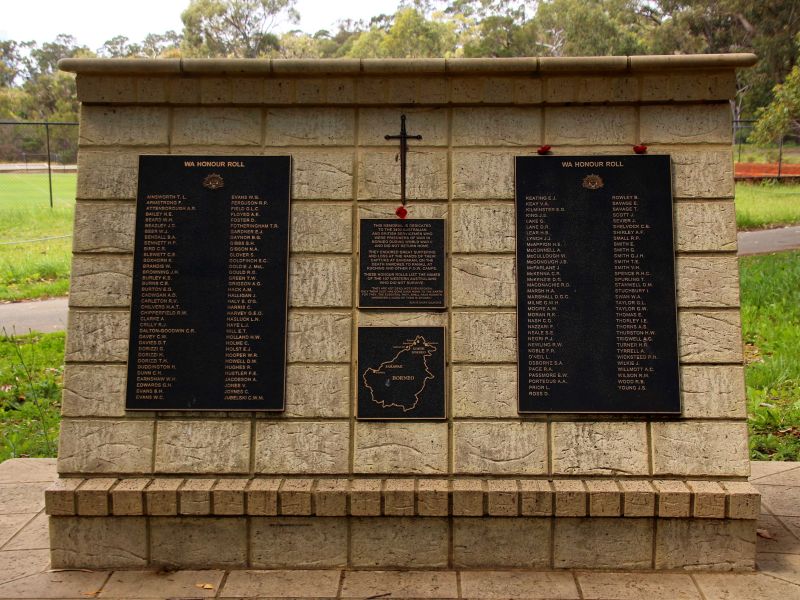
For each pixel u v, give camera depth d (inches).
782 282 514.9
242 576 179.2
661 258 186.5
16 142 1470.2
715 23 1270.9
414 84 190.1
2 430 311.1
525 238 188.2
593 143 190.1
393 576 178.9
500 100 189.8
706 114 188.5
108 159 191.8
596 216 188.1
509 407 185.2
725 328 184.7
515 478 183.9
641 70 186.1
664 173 187.9
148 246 189.5
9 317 502.0
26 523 214.7
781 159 949.2
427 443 185.2
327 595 170.1
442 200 190.5
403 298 188.2
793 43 1095.6
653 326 185.3
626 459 183.2
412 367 186.7
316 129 192.2
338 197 191.0
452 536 181.8
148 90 190.9
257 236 189.8
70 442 186.2
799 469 259.6
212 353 187.3
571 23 1392.7
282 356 187.2
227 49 1940.2
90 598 168.7
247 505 179.5
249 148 192.5
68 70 187.6
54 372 385.1
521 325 186.4
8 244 713.6
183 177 190.9
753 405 323.6
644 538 180.4
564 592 170.9
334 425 186.2
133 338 187.3
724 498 176.7
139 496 180.2
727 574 179.0
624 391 184.1
